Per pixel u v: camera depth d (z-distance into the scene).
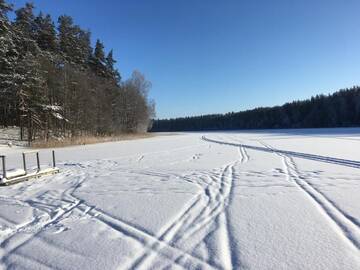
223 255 3.74
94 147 25.22
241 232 4.51
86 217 5.39
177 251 3.88
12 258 3.78
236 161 13.32
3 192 7.67
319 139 28.39
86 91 39.41
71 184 8.63
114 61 59.34
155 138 43.69
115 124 50.47
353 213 5.29
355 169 10.12
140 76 60.44
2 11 30.55
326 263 3.49
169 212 5.57
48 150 22.88
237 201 6.27
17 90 29.98
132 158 15.52
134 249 3.96
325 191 7.01
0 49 30.83
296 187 7.53
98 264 3.57
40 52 36.19
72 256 3.80
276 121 105.00
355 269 3.35
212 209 5.73
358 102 81.44
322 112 88.25
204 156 15.91
